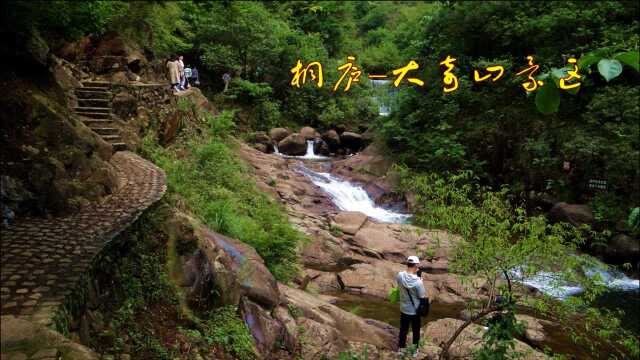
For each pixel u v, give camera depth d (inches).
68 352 110.8
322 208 597.3
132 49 527.8
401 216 628.7
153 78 563.2
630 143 552.1
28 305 122.7
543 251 217.5
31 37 257.9
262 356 204.8
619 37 589.0
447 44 795.4
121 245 175.2
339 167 789.9
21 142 206.2
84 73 436.8
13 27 241.1
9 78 228.1
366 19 1985.7
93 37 475.2
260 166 644.7
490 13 745.6
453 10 827.4
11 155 198.2
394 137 778.2
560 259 226.2
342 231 512.7
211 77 953.5
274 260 340.5
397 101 857.5
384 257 470.6
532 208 625.9
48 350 109.1
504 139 684.7
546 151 619.8
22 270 141.6
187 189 356.8
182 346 168.9
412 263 261.3
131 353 148.1
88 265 146.1
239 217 363.3
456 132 727.1
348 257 463.5
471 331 291.0
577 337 260.5
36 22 259.1
